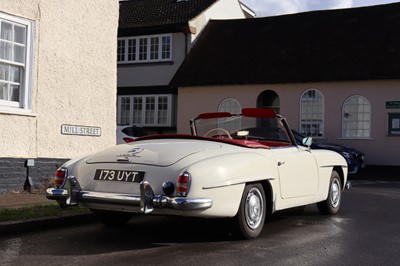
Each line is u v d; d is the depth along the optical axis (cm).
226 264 523
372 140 2005
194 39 2462
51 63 1045
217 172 571
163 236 664
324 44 2219
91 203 599
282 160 683
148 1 2764
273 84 2173
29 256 552
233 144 649
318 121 2105
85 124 1123
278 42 2322
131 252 573
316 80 2078
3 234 660
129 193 574
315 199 783
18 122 975
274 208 664
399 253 585
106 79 1180
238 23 2509
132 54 2547
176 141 653
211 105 2273
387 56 2041
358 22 2264
